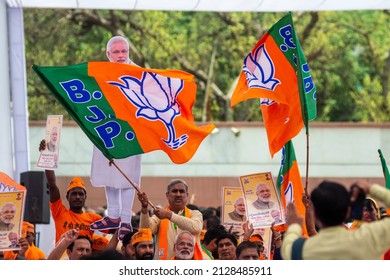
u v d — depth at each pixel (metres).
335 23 43.22
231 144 35.53
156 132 13.68
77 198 15.03
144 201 13.45
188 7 21.97
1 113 20.97
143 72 13.70
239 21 42.22
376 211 13.28
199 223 13.81
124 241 13.95
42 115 40.69
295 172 14.38
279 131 13.88
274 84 13.78
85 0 21.50
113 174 14.81
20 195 13.02
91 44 41.75
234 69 42.62
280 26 13.61
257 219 14.03
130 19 41.50
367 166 36.53
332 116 43.94
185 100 13.88
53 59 41.00
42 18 40.91
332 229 8.96
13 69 21.91
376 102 43.00
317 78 43.28
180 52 42.00
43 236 21.73
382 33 43.53
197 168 35.38
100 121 13.55
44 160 14.58
